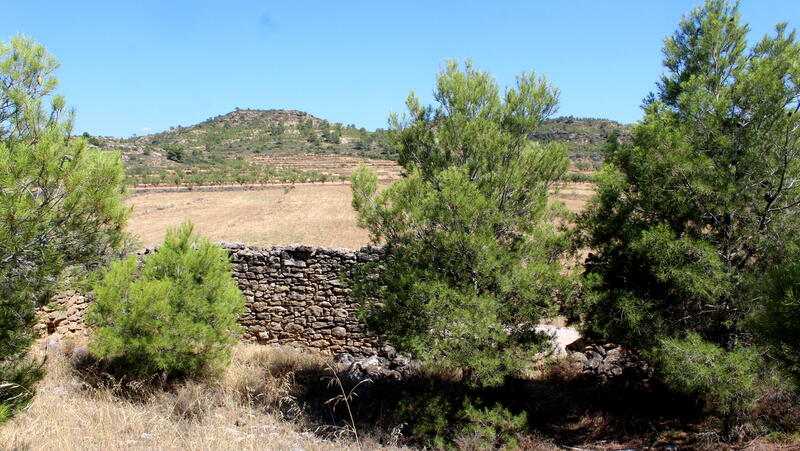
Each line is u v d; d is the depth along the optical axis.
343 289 10.23
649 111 7.29
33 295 5.00
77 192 4.70
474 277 6.70
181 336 6.90
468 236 6.30
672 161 6.20
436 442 6.00
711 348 5.64
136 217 44.41
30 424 4.69
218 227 38.72
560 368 8.61
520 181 7.00
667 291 6.71
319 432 6.20
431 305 6.07
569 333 10.16
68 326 8.35
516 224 7.14
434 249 6.82
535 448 6.14
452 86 7.26
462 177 6.52
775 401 6.39
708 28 7.10
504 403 7.12
